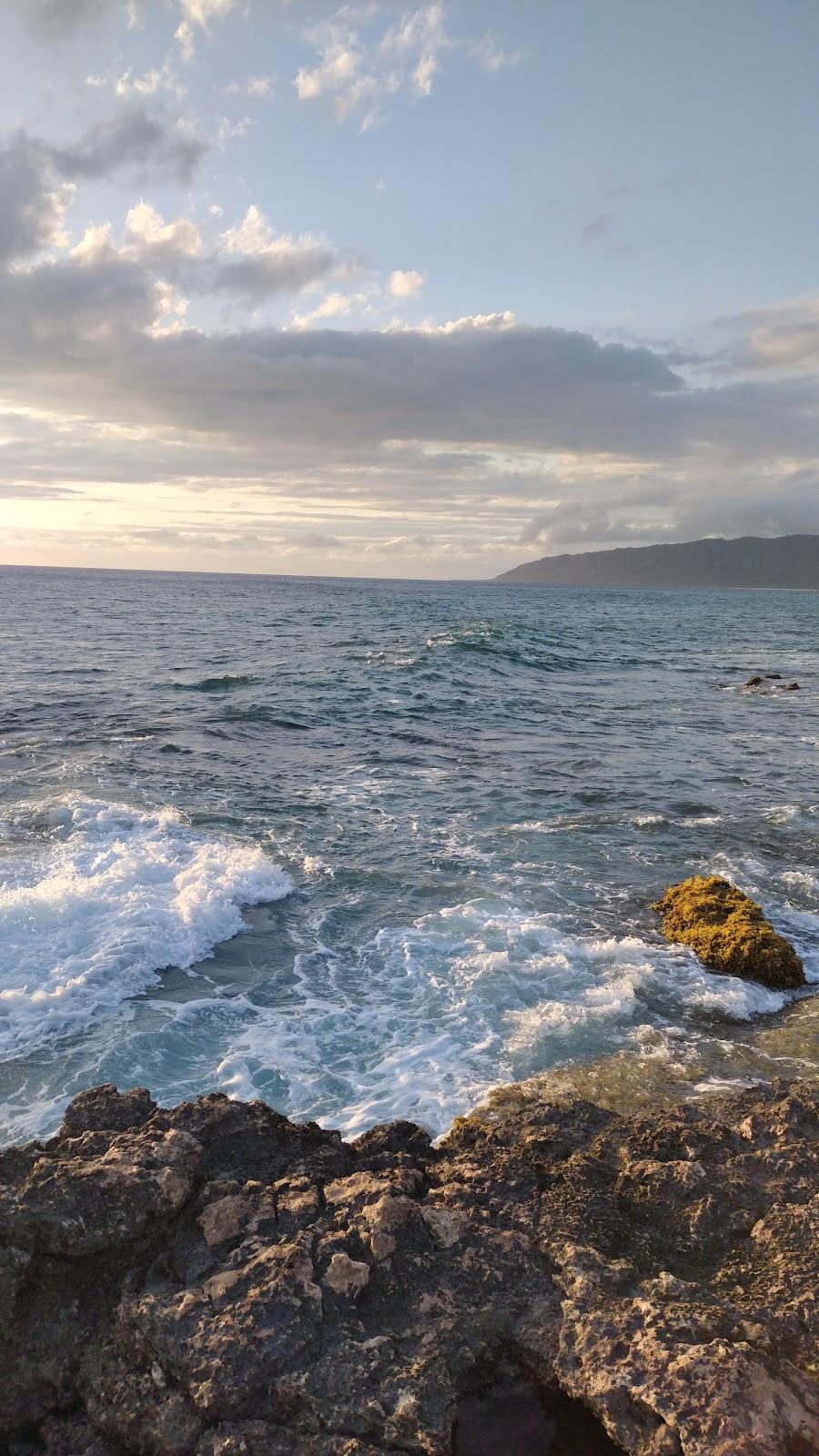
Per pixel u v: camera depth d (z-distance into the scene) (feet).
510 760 65.21
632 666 137.69
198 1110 17.83
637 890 39.63
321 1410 12.00
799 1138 17.98
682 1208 16.12
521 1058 25.26
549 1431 12.25
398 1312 13.60
